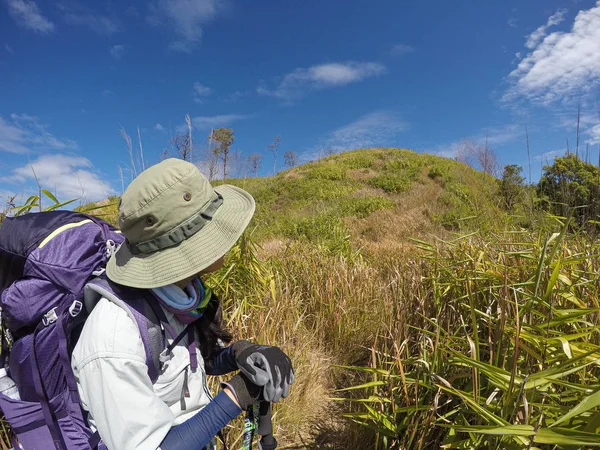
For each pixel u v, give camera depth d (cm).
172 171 87
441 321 207
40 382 89
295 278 415
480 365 132
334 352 325
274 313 294
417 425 167
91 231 100
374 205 1463
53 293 88
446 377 175
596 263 190
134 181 89
